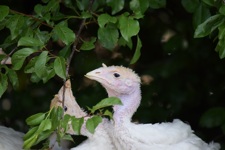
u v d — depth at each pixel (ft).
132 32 27.66
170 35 46.03
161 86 45.47
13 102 45.93
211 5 30.01
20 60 27.43
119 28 28.17
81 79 43.96
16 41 31.45
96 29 43.62
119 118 31.17
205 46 44.50
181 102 45.50
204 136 44.60
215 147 34.45
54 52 43.21
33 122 26.89
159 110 44.16
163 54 46.37
